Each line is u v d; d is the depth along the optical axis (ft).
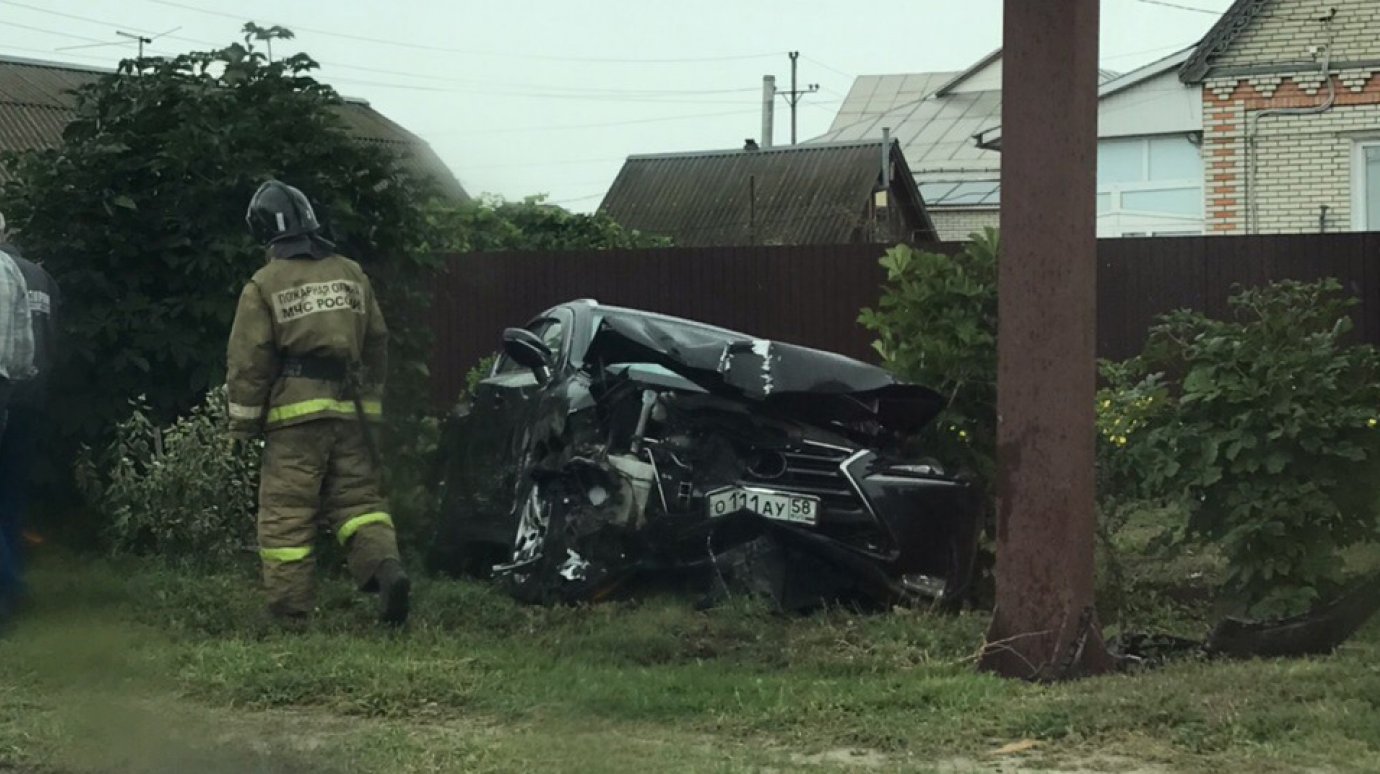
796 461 25.29
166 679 20.79
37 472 28.94
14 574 24.39
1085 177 20.39
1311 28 55.98
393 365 31.09
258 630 23.66
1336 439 23.22
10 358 24.09
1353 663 19.99
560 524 25.27
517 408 27.63
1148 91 69.46
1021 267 20.53
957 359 27.81
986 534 27.91
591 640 22.76
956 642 22.62
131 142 29.81
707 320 48.83
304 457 23.97
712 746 17.76
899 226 114.01
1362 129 55.42
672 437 25.31
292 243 24.26
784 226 112.47
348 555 24.14
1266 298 24.97
